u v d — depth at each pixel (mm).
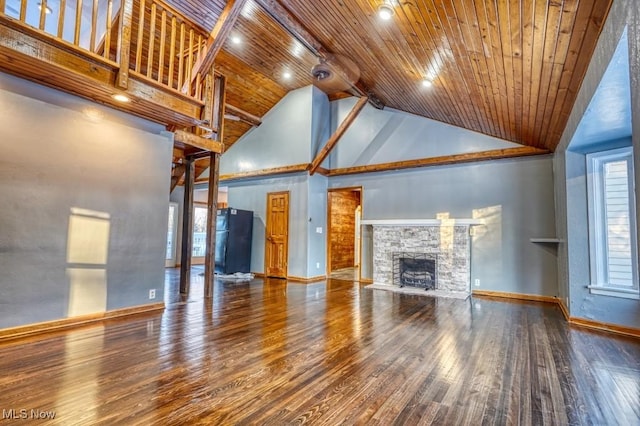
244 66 6617
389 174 6988
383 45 3762
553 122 3990
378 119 7152
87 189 3643
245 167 8391
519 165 5684
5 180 3072
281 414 1918
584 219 3918
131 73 3396
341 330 3570
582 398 2145
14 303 3123
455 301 5160
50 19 5156
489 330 3619
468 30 2711
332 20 3752
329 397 2127
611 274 3773
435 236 6184
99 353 2783
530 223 5523
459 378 2424
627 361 2760
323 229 7738
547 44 2473
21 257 3162
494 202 5844
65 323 3457
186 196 5535
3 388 2146
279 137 7809
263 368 2555
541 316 4250
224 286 6352
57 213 3410
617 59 1950
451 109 5203
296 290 6004
